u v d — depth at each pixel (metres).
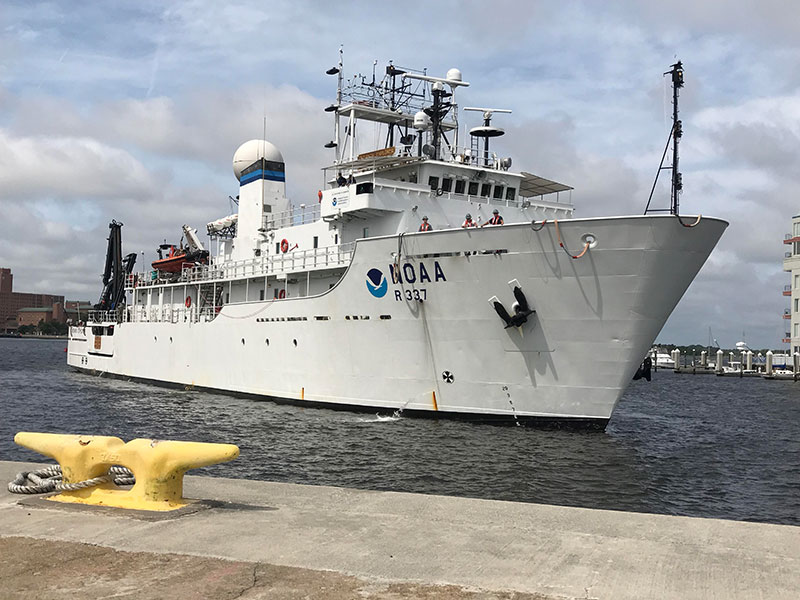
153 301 50.06
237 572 6.57
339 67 36.28
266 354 35.44
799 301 87.94
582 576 6.57
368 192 29.56
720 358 92.81
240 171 44.47
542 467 20.58
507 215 32.62
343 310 30.22
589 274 23.64
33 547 7.29
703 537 7.87
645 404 47.06
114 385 48.03
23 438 9.88
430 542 7.59
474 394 26.80
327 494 9.98
